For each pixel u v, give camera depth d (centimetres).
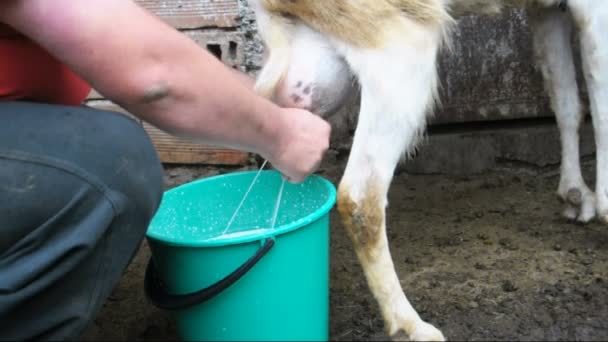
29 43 107
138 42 93
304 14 136
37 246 98
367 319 149
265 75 140
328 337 143
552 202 215
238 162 230
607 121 170
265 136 110
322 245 131
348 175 134
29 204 97
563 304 150
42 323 102
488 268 171
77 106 108
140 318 158
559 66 190
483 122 246
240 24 217
